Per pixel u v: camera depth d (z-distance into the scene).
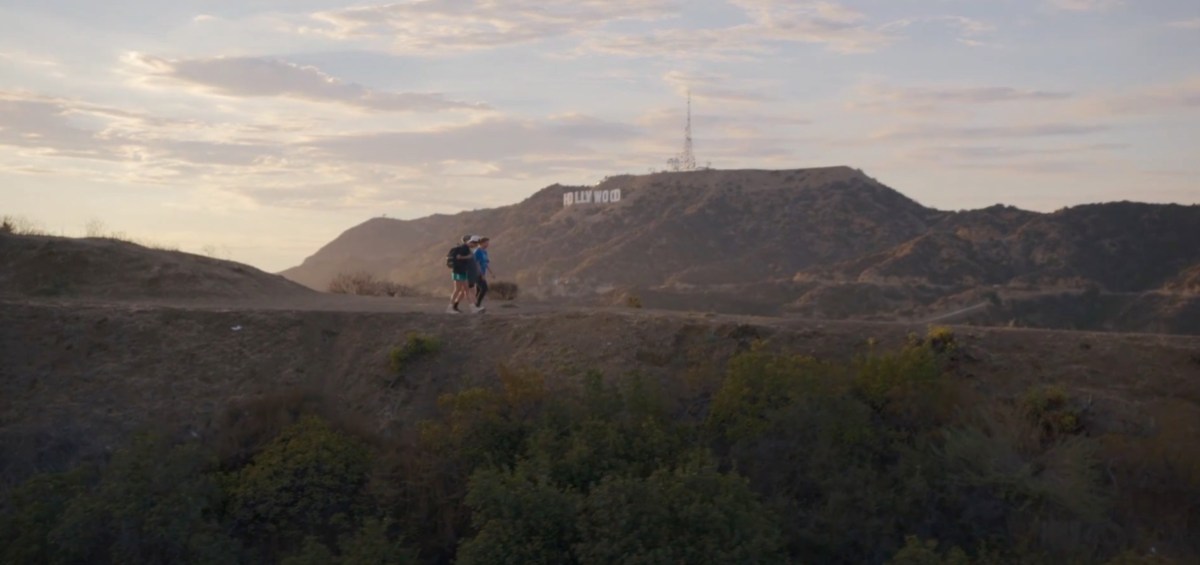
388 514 11.64
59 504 11.34
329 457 12.28
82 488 11.46
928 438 11.86
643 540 9.55
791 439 11.72
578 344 15.02
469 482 10.84
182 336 15.79
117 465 11.43
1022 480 10.92
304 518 11.76
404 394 14.41
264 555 11.50
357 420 13.73
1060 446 11.50
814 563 10.59
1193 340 13.84
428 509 11.88
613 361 14.46
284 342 15.75
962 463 11.34
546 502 10.06
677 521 9.70
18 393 14.52
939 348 13.71
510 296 25.14
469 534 11.59
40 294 18.69
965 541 10.65
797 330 14.62
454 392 14.34
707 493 10.02
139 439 11.91
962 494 11.03
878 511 10.92
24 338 15.62
